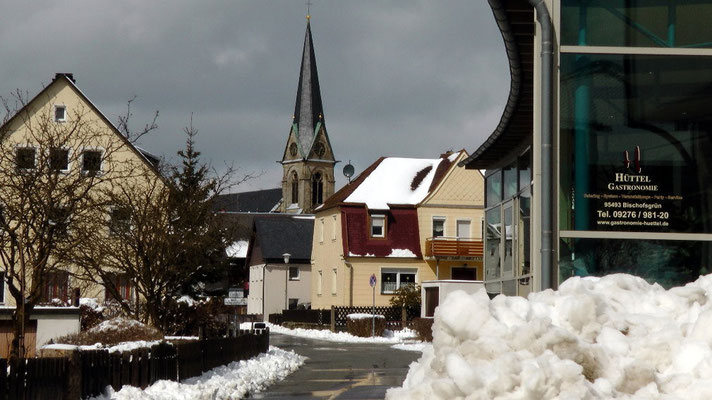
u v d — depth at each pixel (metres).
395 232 76.38
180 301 41.12
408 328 62.94
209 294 45.22
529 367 4.98
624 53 15.16
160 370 19.78
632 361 5.24
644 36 15.20
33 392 14.00
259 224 100.25
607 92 15.15
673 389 5.19
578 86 15.13
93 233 35.97
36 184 29.95
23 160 31.70
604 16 15.17
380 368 29.97
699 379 5.18
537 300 6.21
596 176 15.11
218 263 43.91
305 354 39.25
